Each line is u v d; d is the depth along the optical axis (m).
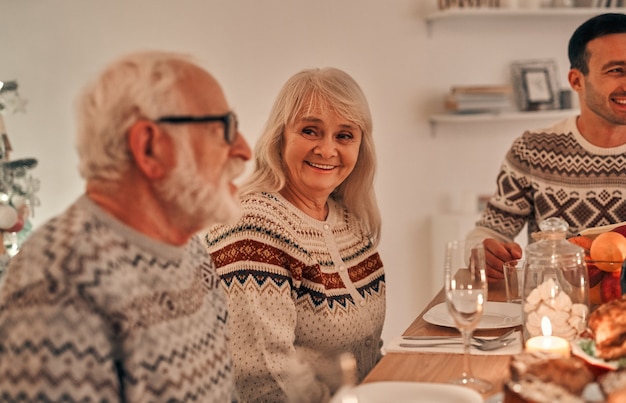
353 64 4.16
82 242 1.06
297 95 1.87
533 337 1.35
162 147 1.13
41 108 4.03
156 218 1.16
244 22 4.09
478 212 4.20
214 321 1.29
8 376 1.01
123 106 1.11
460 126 4.25
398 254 4.30
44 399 1.00
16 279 1.05
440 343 1.52
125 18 4.03
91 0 4.00
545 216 2.41
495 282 2.06
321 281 1.81
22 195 3.32
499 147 4.28
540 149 2.41
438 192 4.29
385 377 1.34
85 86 1.16
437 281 4.30
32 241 1.07
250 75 4.12
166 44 4.06
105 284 1.06
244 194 1.87
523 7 4.14
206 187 1.17
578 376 1.06
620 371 1.05
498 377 1.32
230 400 1.30
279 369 1.69
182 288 1.19
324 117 1.85
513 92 4.20
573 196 2.36
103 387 1.05
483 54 4.21
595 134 2.32
